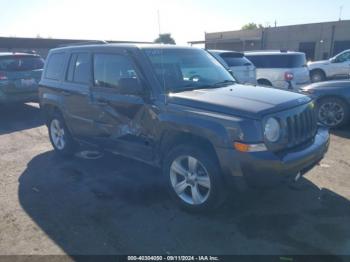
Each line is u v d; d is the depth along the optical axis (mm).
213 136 3311
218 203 3598
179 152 3748
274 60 11672
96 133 4906
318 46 35375
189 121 3510
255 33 40938
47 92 5844
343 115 7223
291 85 11367
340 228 3400
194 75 4449
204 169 3564
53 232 3465
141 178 4832
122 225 3574
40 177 4961
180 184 3861
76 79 5195
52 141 6152
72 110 5281
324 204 3906
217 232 3396
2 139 7215
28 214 3848
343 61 17219
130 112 4230
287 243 3180
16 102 9352
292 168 3305
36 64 10000
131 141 4340
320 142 3811
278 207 3857
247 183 3277
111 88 4535
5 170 5297
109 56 4586
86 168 5297
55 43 27656
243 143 3168
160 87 3951
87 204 4059
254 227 3465
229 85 4438
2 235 3426
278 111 3383
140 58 4188
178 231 3438
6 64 9250
